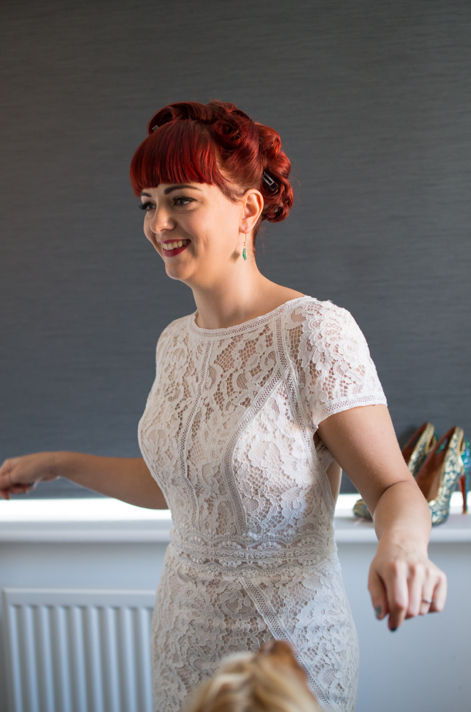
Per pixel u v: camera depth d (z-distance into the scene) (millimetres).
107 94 1660
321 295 1646
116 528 1618
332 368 861
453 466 1530
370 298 1637
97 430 1746
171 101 1646
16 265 1727
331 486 1000
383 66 1577
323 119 1602
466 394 1643
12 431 1774
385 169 1600
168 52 1636
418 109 1579
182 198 892
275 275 1652
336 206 1619
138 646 1615
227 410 924
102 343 1723
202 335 1010
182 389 1012
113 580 1652
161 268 1686
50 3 1655
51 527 1642
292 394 892
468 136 1574
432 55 1564
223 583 931
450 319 1623
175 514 1023
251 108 1621
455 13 1552
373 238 1618
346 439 854
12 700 1663
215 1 1612
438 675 1535
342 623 945
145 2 1630
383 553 646
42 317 1733
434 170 1589
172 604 993
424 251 1610
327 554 959
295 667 284
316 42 1589
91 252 1700
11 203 1713
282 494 893
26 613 1648
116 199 1682
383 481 831
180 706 973
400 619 590
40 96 1680
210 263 934
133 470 1197
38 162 1695
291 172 1624
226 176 912
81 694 1642
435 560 1528
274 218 1049
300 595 908
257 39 1606
